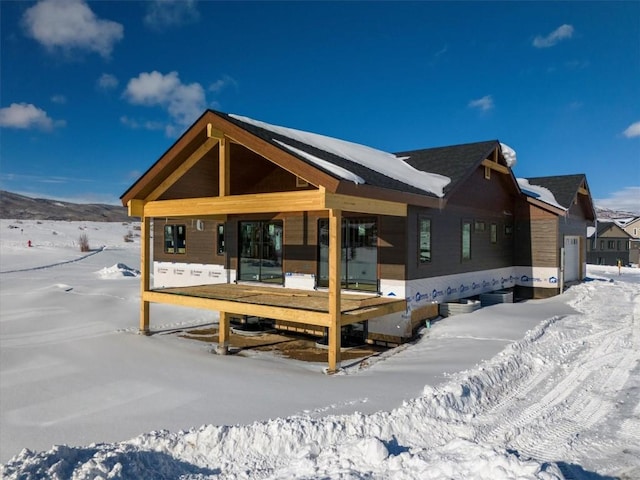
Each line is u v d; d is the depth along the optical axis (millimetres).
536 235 15961
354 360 8305
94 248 35625
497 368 6605
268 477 3906
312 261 11703
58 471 3691
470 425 4926
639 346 8242
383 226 10547
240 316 11984
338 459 4055
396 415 4891
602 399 5801
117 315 12039
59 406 5910
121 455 4016
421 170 12875
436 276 11539
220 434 4484
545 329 9477
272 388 6406
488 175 14438
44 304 12758
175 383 6777
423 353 8305
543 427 4988
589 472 4047
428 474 3691
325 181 7594
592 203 19844
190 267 16031
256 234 12984
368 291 10766
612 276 25531
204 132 9562
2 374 7355
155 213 10508
